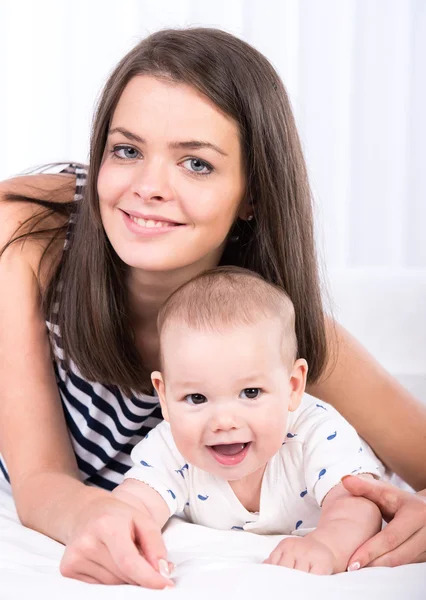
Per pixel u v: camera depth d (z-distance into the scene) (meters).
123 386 1.60
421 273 2.72
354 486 1.30
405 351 2.61
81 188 1.67
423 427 1.74
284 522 1.41
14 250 1.60
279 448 1.35
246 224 1.58
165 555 1.18
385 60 3.30
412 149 3.32
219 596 1.05
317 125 3.32
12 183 1.71
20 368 1.55
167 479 1.38
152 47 1.45
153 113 1.40
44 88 3.27
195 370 1.29
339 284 2.71
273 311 1.34
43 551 1.28
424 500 1.32
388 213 3.35
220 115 1.42
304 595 1.06
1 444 1.54
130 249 1.43
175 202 1.41
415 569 1.17
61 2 3.24
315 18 3.28
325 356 1.61
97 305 1.54
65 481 1.40
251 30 3.24
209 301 1.33
